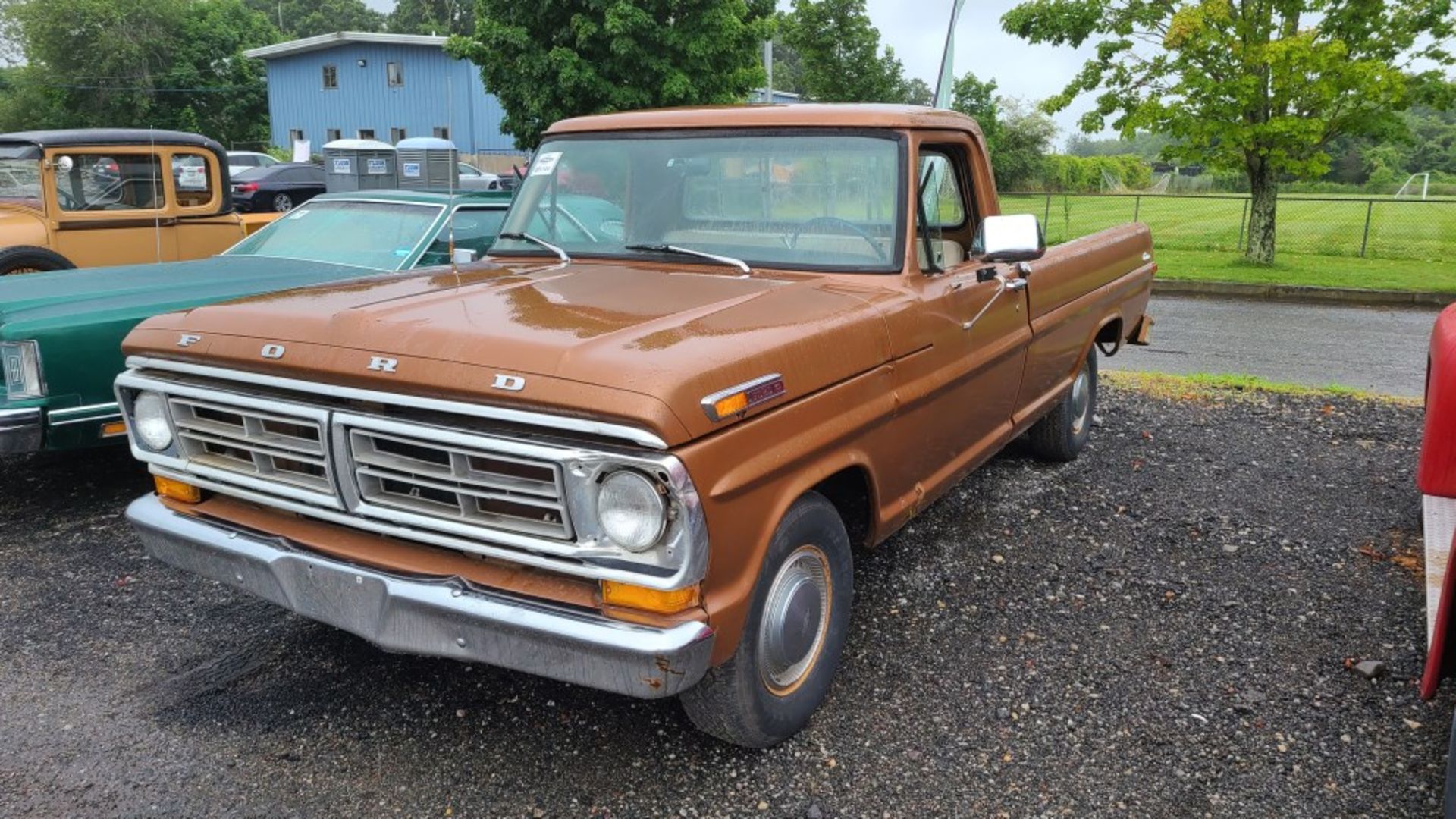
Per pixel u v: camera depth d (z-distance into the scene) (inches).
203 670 150.0
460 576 113.0
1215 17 632.4
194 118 2000.5
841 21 752.3
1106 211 1213.1
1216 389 331.0
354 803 119.5
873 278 149.6
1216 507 219.3
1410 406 309.7
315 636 160.4
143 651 155.5
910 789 122.4
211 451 132.9
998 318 175.2
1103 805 119.9
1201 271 681.0
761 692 122.0
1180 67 663.1
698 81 607.8
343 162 477.4
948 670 150.4
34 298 210.5
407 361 110.3
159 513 136.2
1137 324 276.1
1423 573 185.0
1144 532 205.2
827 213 153.9
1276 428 283.6
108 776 124.0
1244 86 637.3
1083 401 250.4
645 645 101.2
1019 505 219.5
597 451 101.3
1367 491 231.0
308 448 119.6
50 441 200.1
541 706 140.3
